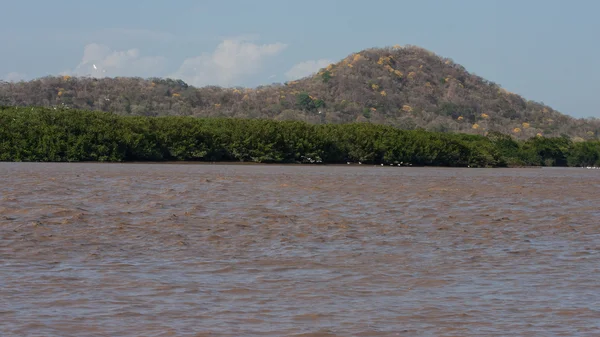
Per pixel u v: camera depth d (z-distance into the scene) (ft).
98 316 43.39
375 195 124.16
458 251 67.77
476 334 41.22
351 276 55.83
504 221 90.43
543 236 77.92
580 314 45.39
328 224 83.97
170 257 62.13
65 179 140.67
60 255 61.77
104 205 96.73
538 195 132.05
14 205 93.20
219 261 60.75
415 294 50.26
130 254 63.05
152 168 200.34
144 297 47.98
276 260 61.72
